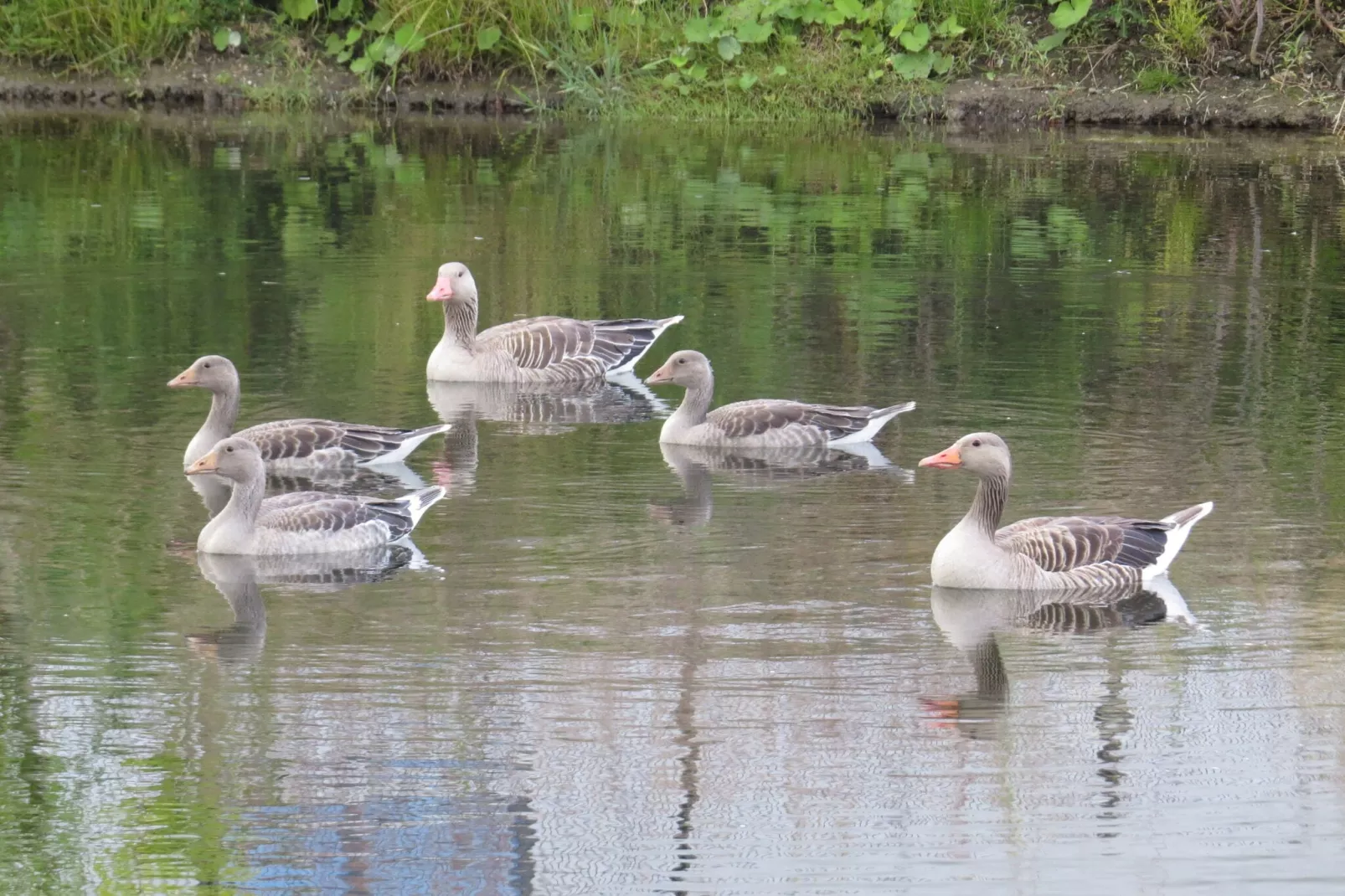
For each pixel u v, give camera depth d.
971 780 11.03
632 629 13.21
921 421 18.89
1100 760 11.28
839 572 14.49
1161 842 10.36
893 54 37.12
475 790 10.83
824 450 18.17
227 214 28.36
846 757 11.29
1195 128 35.97
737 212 28.91
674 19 38.06
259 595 13.88
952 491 16.67
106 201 29.06
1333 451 17.69
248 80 37.69
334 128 35.75
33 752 11.22
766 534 15.41
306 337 22.08
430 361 20.91
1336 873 10.02
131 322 22.42
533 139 34.94
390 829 10.45
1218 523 15.61
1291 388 19.91
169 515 15.79
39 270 24.73
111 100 37.50
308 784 10.92
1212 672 12.52
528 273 25.05
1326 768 11.17
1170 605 13.81
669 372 18.28
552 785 10.92
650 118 36.97
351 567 14.59
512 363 20.91
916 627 13.34
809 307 23.47
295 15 38.03
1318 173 31.88
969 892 9.85
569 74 37.09
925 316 23.08
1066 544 14.33
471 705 11.90
